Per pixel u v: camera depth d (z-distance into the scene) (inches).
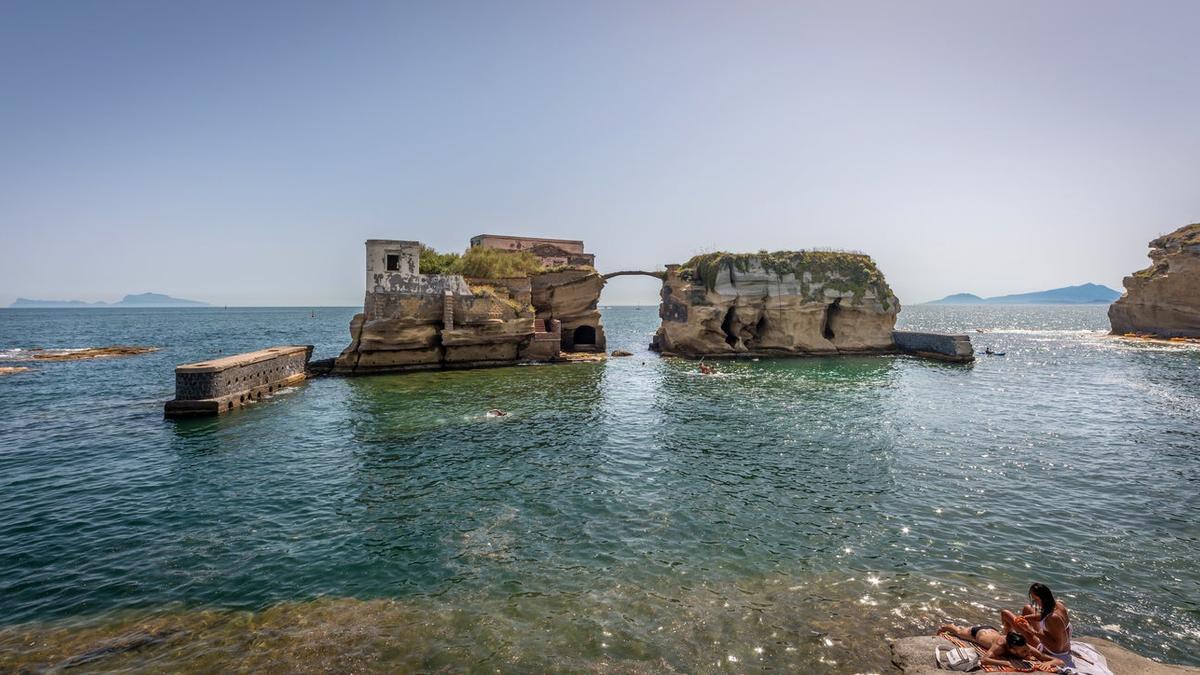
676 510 595.2
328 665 340.2
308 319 6958.7
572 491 655.8
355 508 604.7
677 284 2271.2
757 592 427.2
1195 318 2657.5
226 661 345.1
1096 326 4837.6
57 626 385.1
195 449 839.1
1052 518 569.3
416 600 417.1
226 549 505.4
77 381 1524.4
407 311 1676.9
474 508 603.5
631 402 1219.2
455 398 1264.8
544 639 366.0
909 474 714.2
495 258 2087.8
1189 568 462.3
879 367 1839.3
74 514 588.7
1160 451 813.9
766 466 751.7
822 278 2201.0
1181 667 326.3
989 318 7116.1
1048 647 323.3
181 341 3095.5
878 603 410.9
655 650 354.9
